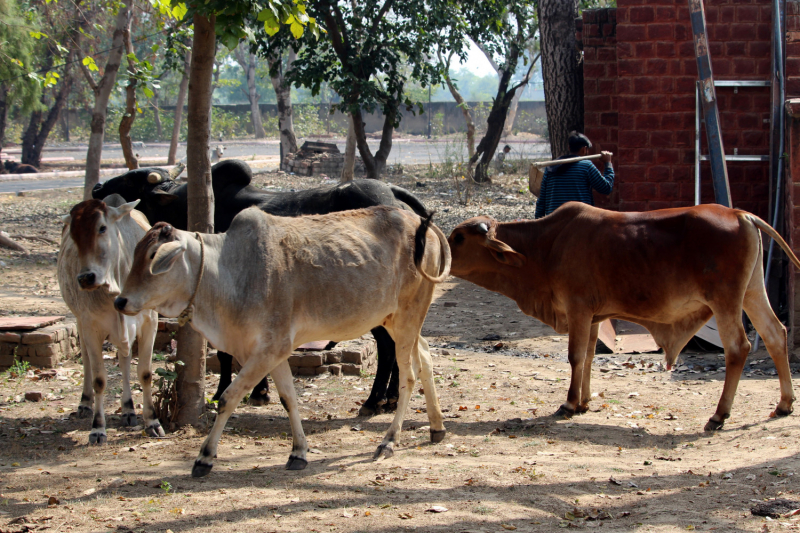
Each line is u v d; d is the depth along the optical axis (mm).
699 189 9602
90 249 5016
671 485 4328
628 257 5902
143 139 52656
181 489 4402
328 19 15148
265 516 3920
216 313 4727
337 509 4027
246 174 7016
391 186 6902
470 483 4473
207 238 4773
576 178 7926
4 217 18594
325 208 6660
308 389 7188
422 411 6457
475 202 20344
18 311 9773
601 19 10789
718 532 3523
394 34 16594
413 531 3688
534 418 6109
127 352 5703
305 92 78938
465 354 8531
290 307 4801
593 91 10891
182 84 30109
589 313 6094
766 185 9695
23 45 20547
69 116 56406
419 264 5340
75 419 6172
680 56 9805
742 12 9594
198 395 5930
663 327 6289
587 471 4688
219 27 5383
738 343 5625
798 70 9008
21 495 4297
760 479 4273
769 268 8484
